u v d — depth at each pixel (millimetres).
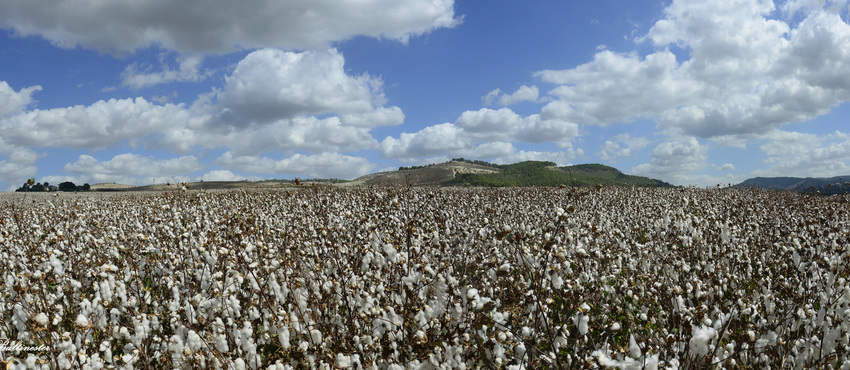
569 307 4039
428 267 4094
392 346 3535
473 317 3529
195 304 4199
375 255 5156
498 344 3279
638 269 6426
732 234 7785
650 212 11820
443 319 3629
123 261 6094
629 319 4383
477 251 6570
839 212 11914
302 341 3693
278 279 4766
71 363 3209
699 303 4375
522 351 3307
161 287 5680
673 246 6953
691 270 5805
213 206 12195
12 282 4699
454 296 3682
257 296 4336
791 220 10086
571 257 6160
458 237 6738
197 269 5148
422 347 3516
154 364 3812
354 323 4113
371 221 6059
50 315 4020
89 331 3838
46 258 5422
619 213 12180
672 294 4488
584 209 11602
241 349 3652
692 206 12438
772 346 3814
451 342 3398
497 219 9805
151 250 6098
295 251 5324
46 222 10391
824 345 3684
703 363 3152
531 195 16453
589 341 3744
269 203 13336
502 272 4312
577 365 3102
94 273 5090
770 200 17297
